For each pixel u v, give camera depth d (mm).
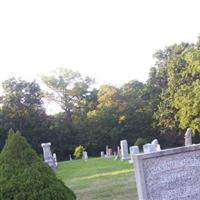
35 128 66938
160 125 64062
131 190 14547
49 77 73812
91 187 16375
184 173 8828
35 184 8094
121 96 70125
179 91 58531
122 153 32969
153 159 8500
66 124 69062
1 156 8648
